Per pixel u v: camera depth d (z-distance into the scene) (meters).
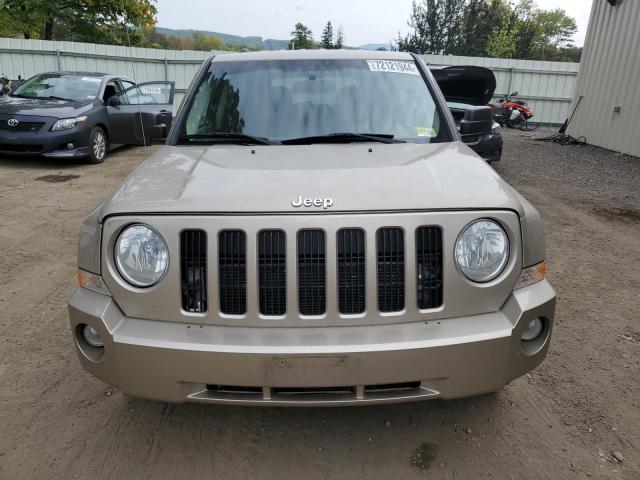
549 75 21.55
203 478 2.38
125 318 2.22
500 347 2.16
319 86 3.40
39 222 6.05
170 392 2.16
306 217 2.12
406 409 2.84
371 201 2.16
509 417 2.79
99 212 2.36
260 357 2.06
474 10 40.19
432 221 2.16
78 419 2.75
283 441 2.60
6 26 22.50
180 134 3.24
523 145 13.25
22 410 2.81
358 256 2.15
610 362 3.32
